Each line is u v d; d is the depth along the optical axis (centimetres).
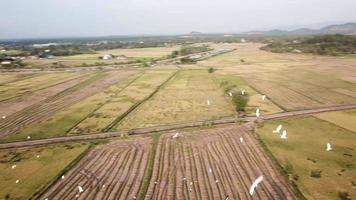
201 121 7075
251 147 5522
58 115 7825
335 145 5503
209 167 4825
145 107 8375
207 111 7862
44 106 8812
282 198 3931
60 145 5847
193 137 6084
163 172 4694
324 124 6669
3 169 4909
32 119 7594
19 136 6431
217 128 6575
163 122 7069
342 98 8938
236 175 4569
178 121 7119
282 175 4491
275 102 8625
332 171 4550
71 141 6050
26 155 5428
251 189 4025
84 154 5397
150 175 4612
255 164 4884
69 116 7700
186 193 4116
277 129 6197
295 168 4669
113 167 4894
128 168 4841
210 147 5597
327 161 4881
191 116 7462
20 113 8150
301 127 6500
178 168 4806
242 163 4938
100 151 5509
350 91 9756
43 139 6216
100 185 4366
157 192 4153
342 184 4188
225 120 7100
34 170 4838
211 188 4231
